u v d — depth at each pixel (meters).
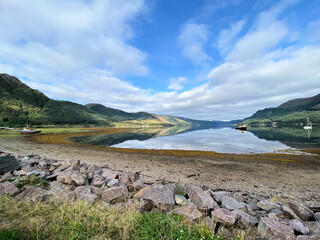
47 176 8.16
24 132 60.25
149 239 3.31
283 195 7.39
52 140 41.62
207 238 3.55
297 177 12.35
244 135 67.19
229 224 4.25
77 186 6.83
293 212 5.04
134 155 21.83
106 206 4.93
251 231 4.15
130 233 3.57
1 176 7.85
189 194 5.85
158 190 5.56
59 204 4.86
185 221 3.96
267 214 5.12
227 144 38.56
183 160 18.78
